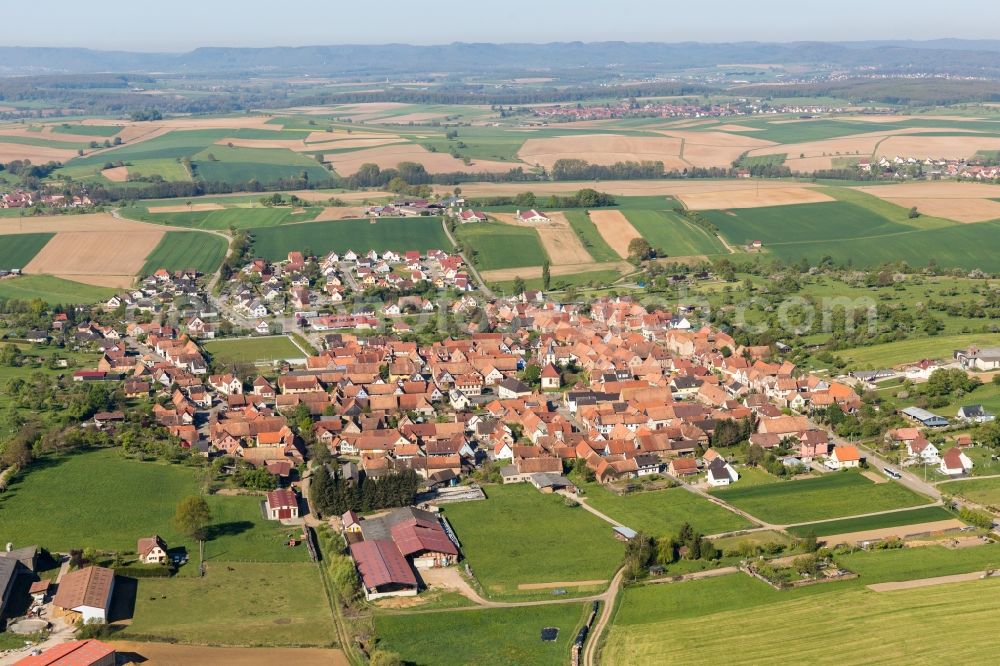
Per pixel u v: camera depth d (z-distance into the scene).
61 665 171.62
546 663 181.62
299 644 187.25
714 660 180.38
